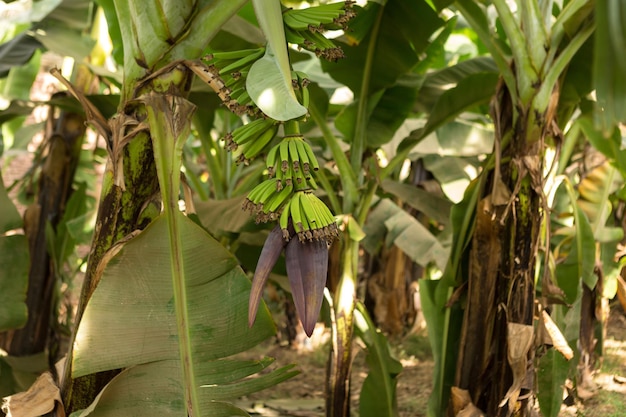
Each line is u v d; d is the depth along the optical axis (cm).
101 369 332
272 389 816
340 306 472
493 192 416
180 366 338
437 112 512
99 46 663
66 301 806
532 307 412
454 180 823
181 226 338
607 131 213
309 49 303
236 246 648
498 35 614
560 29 405
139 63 339
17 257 485
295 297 271
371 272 1085
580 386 604
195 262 340
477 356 428
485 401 429
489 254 425
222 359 342
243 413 339
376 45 502
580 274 514
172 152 337
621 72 210
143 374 336
